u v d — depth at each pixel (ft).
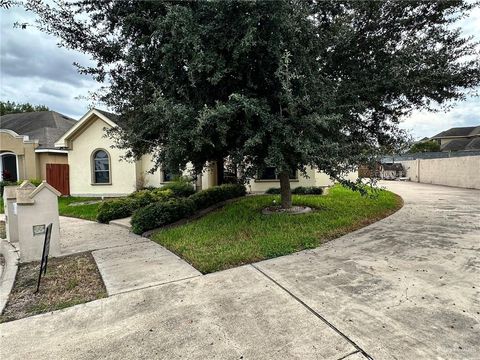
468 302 8.96
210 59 15.17
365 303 9.11
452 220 20.79
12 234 19.12
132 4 17.28
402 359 6.50
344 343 7.17
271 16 14.87
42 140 54.19
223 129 15.62
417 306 8.80
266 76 17.79
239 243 15.92
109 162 46.19
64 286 11.72
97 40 18.92
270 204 27.53
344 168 17.10
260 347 7.15
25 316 9.35
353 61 20.24
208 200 29.89
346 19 17.58
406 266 12.07
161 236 18.63
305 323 8.13
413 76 18.02
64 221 27.66
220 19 15.53
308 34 16.43
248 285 10.86
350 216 21.07
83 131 46.88
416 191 41.68
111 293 10.73
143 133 18.90
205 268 12.74
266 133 17.24
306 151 15.38
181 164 19.36
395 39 19.57
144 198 29.50
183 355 6.98
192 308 9.27
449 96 19.72
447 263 12.27
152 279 11.91
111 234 21.17
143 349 7.29
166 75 17.07
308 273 11.76
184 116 15.40
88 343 7.66
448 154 67.10
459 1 17.03
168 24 15.08
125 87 19.93
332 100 17.58
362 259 13.10
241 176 21.30
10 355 7.28
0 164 51.67
